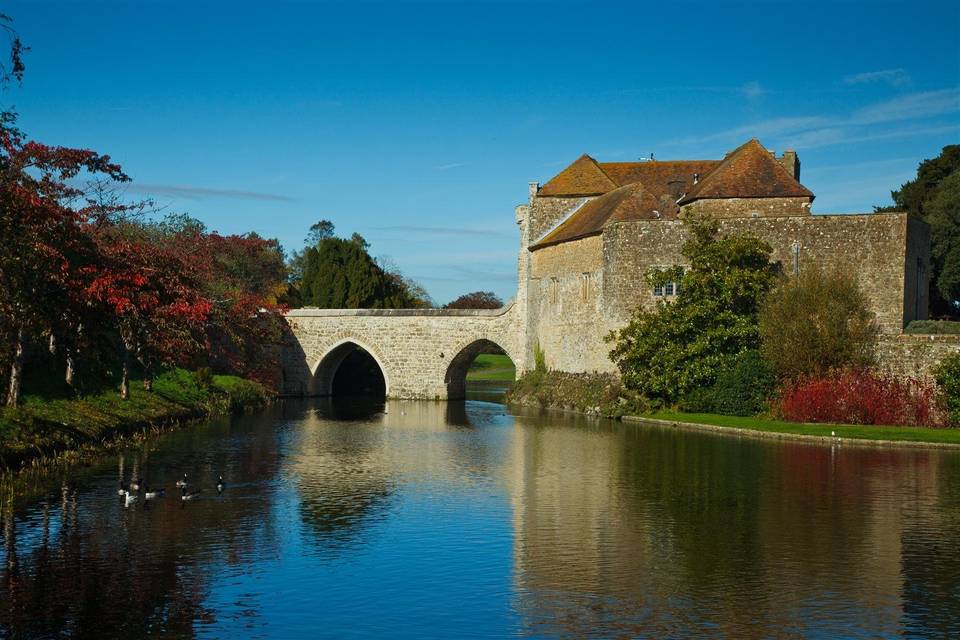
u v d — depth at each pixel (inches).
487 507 1090.7
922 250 2290.8
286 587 789.9
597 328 2367.1
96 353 1862.7
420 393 2891.2
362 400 2908.5
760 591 779.4
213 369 2701.8
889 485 1208.2
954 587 786.8
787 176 2390.5
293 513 1055.6
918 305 2252.7
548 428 1945.1
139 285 1642.5
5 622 698.2
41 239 1350.9
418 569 841.5
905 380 1852.9
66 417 1475.1
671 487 1206.3
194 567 840.3
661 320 2086.6
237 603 749.3
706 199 2374.5
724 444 1619.1
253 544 918.4
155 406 1898.4
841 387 1834.4
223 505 1092.5
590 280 2417.6
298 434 1812.3
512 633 690.8
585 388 2362.2
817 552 892.0
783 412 1884.8
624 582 805.2
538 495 1161.4
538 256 2765.7
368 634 689.6
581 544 925.8
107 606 736.3
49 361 1696.6
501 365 5605.3
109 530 960.3
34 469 1248.2
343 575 822.5
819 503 1103.0
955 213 2770.7
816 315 1900.8
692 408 2065.7
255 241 3533.5
